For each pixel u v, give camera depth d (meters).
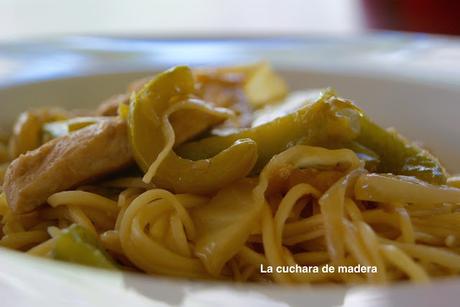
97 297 0.19
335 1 0.79
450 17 0.67
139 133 0.24
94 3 0.81
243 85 0.36
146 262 0.24
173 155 0.24
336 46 0.49
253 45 0.50
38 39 0.51
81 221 0.25
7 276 0.20
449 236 0.25
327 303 0.18
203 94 0.33
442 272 0.24
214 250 0.23
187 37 0.52
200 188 0.24
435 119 0.39
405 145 0.26
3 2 0.80
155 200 0.25
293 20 0.77
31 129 0.32
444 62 0.44
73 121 0.29
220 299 0.19
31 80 0.41
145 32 0.54
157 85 0.25
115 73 0.43
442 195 0.24
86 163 0.25
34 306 0.19
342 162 0.25
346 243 0.23
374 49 0.48
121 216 0.25
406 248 0.24
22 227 0.26
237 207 0.24
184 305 0.19
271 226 0.24
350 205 0.24
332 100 0.25
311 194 0.25
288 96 0.38
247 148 0.24
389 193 0.24
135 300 0.19
